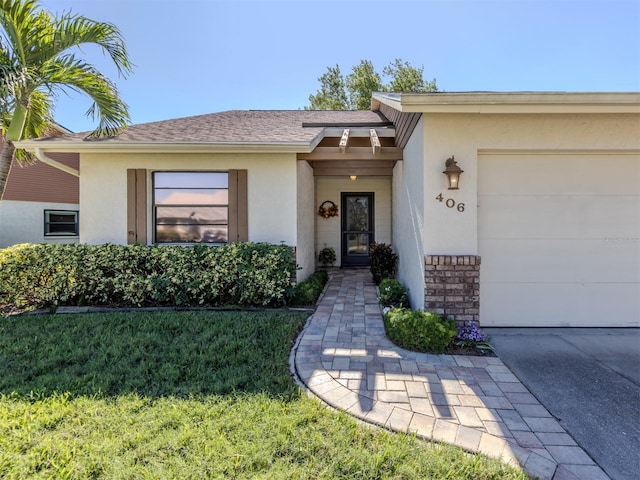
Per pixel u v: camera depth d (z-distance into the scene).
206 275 5.88
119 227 6.47
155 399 2.87
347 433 2.48
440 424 2.64
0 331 4.53
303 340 4.41
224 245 6.14
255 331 4.55
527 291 4.91
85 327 4.67
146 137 6.40
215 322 4.89
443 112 4.47
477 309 4.66
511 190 4.85
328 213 11.59
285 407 2.78
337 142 8.02
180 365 3.51
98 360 3.61
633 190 4.82
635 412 2.84
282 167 6.51
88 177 6.45
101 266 5.88
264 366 3.52
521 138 4.64
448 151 4.69
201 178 6.64
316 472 2.10
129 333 4.43
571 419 2.73
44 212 13.10
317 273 8.96
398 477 2.07
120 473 2.05
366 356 3.91
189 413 2.65
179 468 2.09
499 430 2.58
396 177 8.27
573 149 4.66
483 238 4.89
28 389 2.99
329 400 2.97
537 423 2.68
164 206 6.64
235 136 6.47
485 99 4.25
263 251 5.95
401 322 4.25
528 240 4.88
